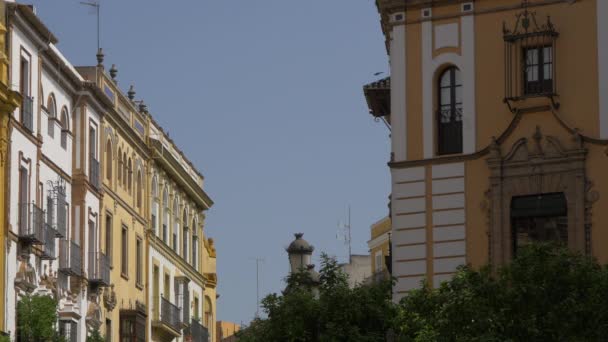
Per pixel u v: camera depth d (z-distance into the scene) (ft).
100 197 247.91
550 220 165.27
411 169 170.60
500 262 165.48
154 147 281.13
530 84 166.91
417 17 171.73
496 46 168.25
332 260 162.09
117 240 259.39
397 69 172.45
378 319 157.79
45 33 221.25
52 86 229.04
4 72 206.08
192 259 316.81
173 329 289.53
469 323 134.62
